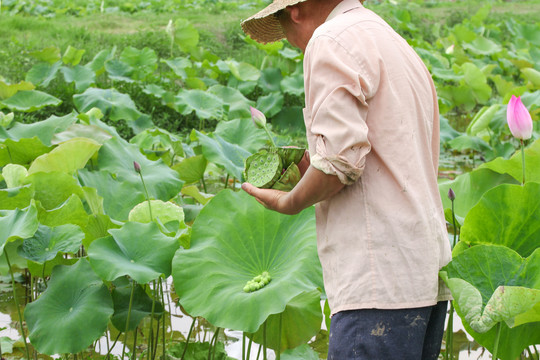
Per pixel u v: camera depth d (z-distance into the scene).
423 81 1.98
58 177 3.35
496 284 2.13
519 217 2.46
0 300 3.79
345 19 1.92
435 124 2.07
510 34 15.99
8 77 8.40
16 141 3.98
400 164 1.86
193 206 4.04
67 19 14.27
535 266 2.10
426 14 16.98
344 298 1.89
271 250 2.70
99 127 4.41
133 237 2.70
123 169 3.77
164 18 14.59
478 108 10.38
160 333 3.52
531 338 2.42
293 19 2.07
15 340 3.36
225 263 2.63
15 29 11.72
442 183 3.79
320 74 1.84
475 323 2.01
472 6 19.88
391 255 1.85
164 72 8.88
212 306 2.46
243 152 4.43
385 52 1.89
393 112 1.86
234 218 2.74
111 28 13.11
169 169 3.94
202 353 3.02
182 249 2.63
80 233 2.86
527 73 8.91
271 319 2.80
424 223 1.87
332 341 1.93
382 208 1.86
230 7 18.02
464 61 11.49
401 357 1.85
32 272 3.13
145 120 6.86
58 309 2.67
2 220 2.75
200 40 11.49
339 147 1.77
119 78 7.83
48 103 6.47
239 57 10.54
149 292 3.20
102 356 3.14
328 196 1.87
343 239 1.90
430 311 1.91
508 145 6.66
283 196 2.00
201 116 6.62
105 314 2.62
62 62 7.89
